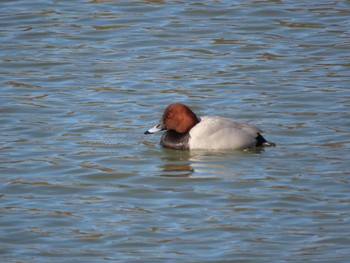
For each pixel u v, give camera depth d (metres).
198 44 19.89
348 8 21.77
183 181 12.95
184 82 17.75
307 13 21.48
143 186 12.77
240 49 19.50
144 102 16.78
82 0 22.72
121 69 18.55
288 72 18.17
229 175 13.12
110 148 14.50
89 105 16.66
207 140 14.27
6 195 12.39
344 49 19.30
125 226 11.32
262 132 14.48
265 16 21.41
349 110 16.09
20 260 10.38
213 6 22.08
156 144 14.77
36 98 17.00
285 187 12.56
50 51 19.58
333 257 10.36
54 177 13.14
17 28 20.84
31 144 14.67
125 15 21.62
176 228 11.24
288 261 10.27
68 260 10.38
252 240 10.87
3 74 18.30
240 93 17.11
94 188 12.71
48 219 11.53
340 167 13.34
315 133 15.01
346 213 11.62
